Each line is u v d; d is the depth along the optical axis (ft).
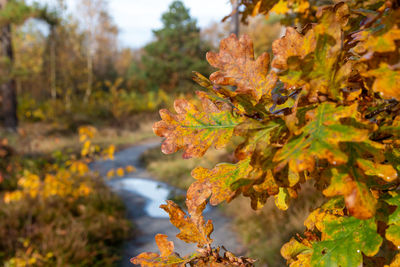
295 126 1.36
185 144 1.78
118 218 19.45
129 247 16.58
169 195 23.62
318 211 1.89
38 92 83.56
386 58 1.28
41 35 78.43
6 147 27.07
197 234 2.18
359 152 1.31
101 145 43.55
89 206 19.45
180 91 72.49
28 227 15.08
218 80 1.73
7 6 33.19
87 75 85.61
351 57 1.78
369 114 1.66
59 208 17.99
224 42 1.76
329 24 1.32
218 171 1.75
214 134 1.78
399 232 1.48
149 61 79.87
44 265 13.29
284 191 1.79
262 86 1.71
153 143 49.70
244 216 16.15
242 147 1.51
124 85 111.34
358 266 1.49
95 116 66.18
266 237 13.44
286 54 1.45
